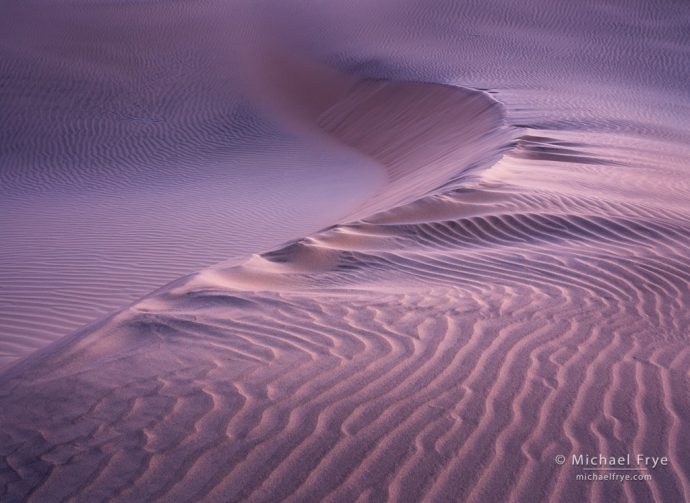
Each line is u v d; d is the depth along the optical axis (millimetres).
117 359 4109
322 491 2955
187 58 29391
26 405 3553
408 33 33125
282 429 3400
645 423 3549
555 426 3498
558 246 6941
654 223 7688
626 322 4973
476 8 36719
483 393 3822
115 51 29453
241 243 11031
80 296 8328
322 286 5730
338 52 30203
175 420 3449
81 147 20766
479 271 6152
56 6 35656
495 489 2992
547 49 30672
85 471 3037
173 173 18406
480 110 18500
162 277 9148
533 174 9867
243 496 2912
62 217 13258
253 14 36031
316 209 13430
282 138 22266
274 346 4359
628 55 30172
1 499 2854
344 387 3850
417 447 3279
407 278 5969
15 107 23188
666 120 18312
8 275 9156
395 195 11656
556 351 4410
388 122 22016
